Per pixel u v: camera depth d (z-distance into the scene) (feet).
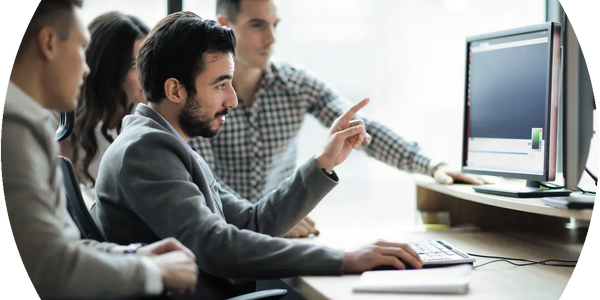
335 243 5.72
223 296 4.65
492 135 6.03
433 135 13.46
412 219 14.66
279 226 5.29
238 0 7.20
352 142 5.27
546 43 5.41
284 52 13.24
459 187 6.39
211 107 4.84
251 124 7.59
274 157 7.73
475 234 6.30
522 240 5.94
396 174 14.64
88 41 3.80
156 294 3.45
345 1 13.43
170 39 4.72
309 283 4.03
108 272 3.31
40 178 3.23
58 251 3.19
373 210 14.56
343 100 7.82
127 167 4.42
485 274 4.44
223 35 4.79
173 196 4.32
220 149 7.58
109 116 6.81
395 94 13.51
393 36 13.41
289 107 7.72
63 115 4.30
